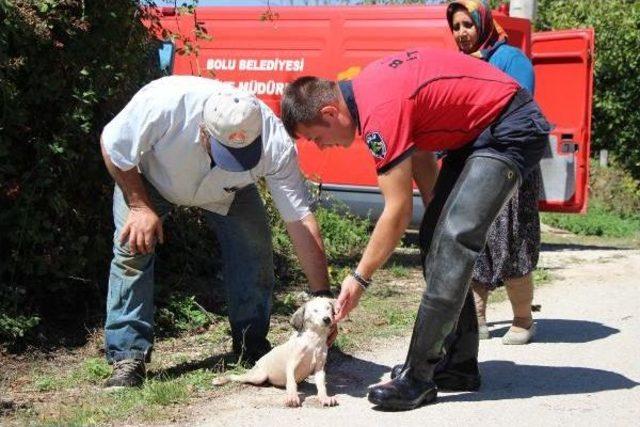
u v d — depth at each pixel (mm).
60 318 6250
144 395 4645
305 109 4238
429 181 4980
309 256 4867
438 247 4316
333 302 4512
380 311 6969
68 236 6199
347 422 4184
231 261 5184
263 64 11648
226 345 5887
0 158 5957
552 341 5914
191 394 4676
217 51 11891
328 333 4578
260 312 5227
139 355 4918
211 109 4434
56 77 6047
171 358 5582
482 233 4293
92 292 6500
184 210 7312
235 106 4379
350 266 9102
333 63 11312
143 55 6699
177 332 6281
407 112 4121
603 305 7211
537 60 12367
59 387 4965
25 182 5926
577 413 4305
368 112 4125
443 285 4301
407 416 4273
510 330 5891
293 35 11531
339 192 11086
